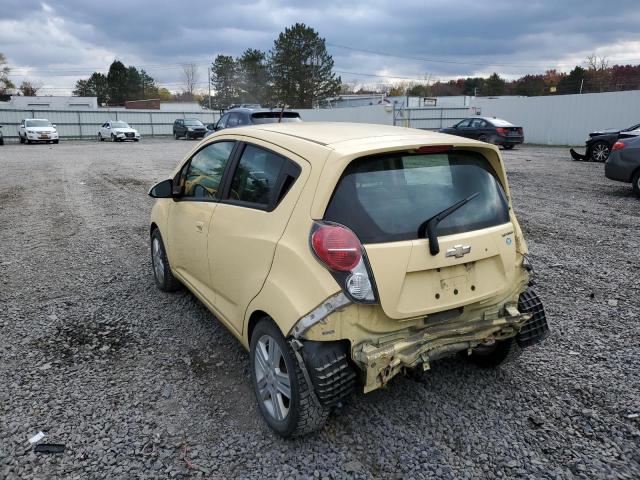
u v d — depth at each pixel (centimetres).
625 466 284
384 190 287
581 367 387
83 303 516
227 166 385
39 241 772
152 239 550
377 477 278
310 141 313
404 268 272
